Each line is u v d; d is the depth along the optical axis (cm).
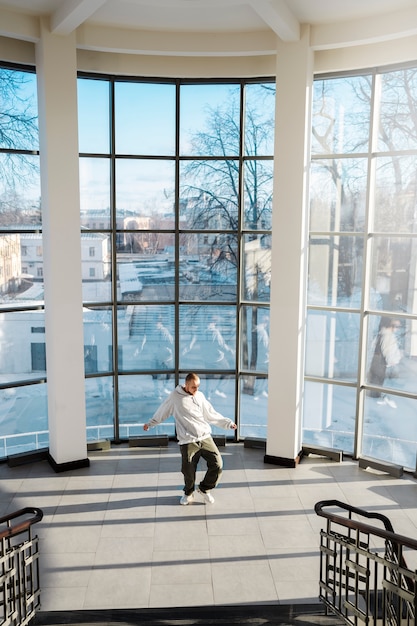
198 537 738
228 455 995
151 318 1041
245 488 870
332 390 988
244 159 998
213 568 673
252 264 1021
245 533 747
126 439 1055
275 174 893
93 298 1014
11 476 911
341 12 796
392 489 873
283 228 900
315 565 682
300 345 930
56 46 839
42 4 781
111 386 1045
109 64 932
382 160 913
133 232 1014
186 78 975
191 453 802
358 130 922
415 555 700
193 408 805
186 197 1016
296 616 586
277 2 734
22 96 921
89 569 671
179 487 872
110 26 864
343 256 956
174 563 683
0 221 928
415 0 748
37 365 981
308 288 985
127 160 995
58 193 869
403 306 923
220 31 880
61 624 578
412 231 904
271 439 953
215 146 1001
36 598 602
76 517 786
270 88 970
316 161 954
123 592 630
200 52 891
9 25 808
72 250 891
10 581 545
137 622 580
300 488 872
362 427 980
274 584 644
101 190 992
